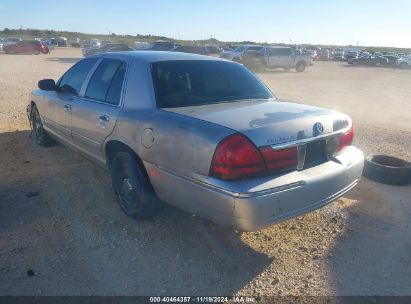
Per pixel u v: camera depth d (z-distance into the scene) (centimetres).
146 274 311
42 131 604
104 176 508
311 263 332
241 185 279
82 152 472
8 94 1225
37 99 590
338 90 1848
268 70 3238
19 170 526
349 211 429
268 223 287
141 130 345
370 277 315
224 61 442
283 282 307
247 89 411
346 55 5825
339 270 323
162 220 394
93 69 455
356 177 364
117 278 305
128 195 390
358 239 371
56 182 487
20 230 371
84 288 293
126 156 372
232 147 279
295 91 1728
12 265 317
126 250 343
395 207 444
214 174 287
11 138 684
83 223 387
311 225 396
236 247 352
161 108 350
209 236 368
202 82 390
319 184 314
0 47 4416
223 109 341
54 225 382
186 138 304
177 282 303
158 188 339
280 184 289
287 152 299
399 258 342
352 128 377
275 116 319
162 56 409
